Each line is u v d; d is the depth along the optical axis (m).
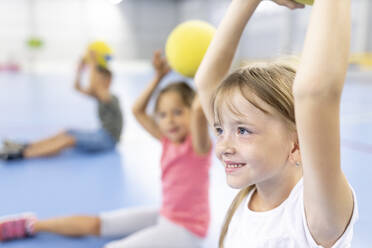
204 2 16.14
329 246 0.52
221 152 0.56
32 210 1.79
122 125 3.03
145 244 1.24
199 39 1.09
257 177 0.54
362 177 2.14
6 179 2.26
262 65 0.59
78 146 2.83
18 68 13.31
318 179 0.45
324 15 0.42
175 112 1.30
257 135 0.53
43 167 2.52
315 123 0.42
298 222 0.55
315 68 0.41
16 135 3.49
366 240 1.40
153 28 17.64
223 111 0.56
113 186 2.12
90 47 2.88
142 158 2.73
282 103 0.52
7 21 14.95
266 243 0.59
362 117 4.10
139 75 11.30
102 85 2.93
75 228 1.46
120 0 16.66
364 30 10.05
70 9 16.00
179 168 1.29
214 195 1.89
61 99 6.14
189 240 1.27
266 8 12.27
